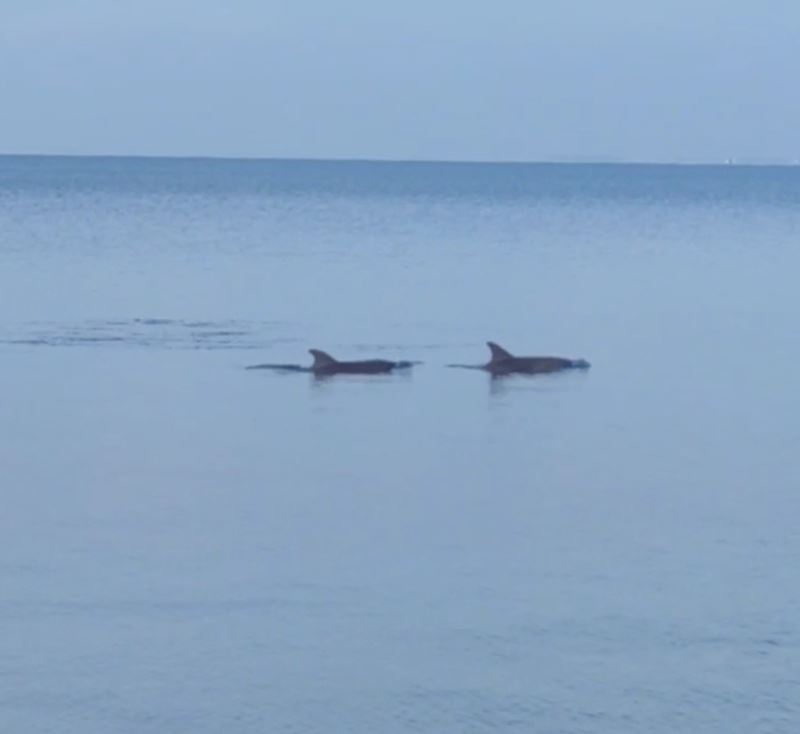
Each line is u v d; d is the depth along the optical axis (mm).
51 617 24844
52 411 42156
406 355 54781
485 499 32219
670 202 196500
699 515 31125
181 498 32125
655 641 24062
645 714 21609
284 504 31641
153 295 73750
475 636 24188
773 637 24250
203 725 21219
